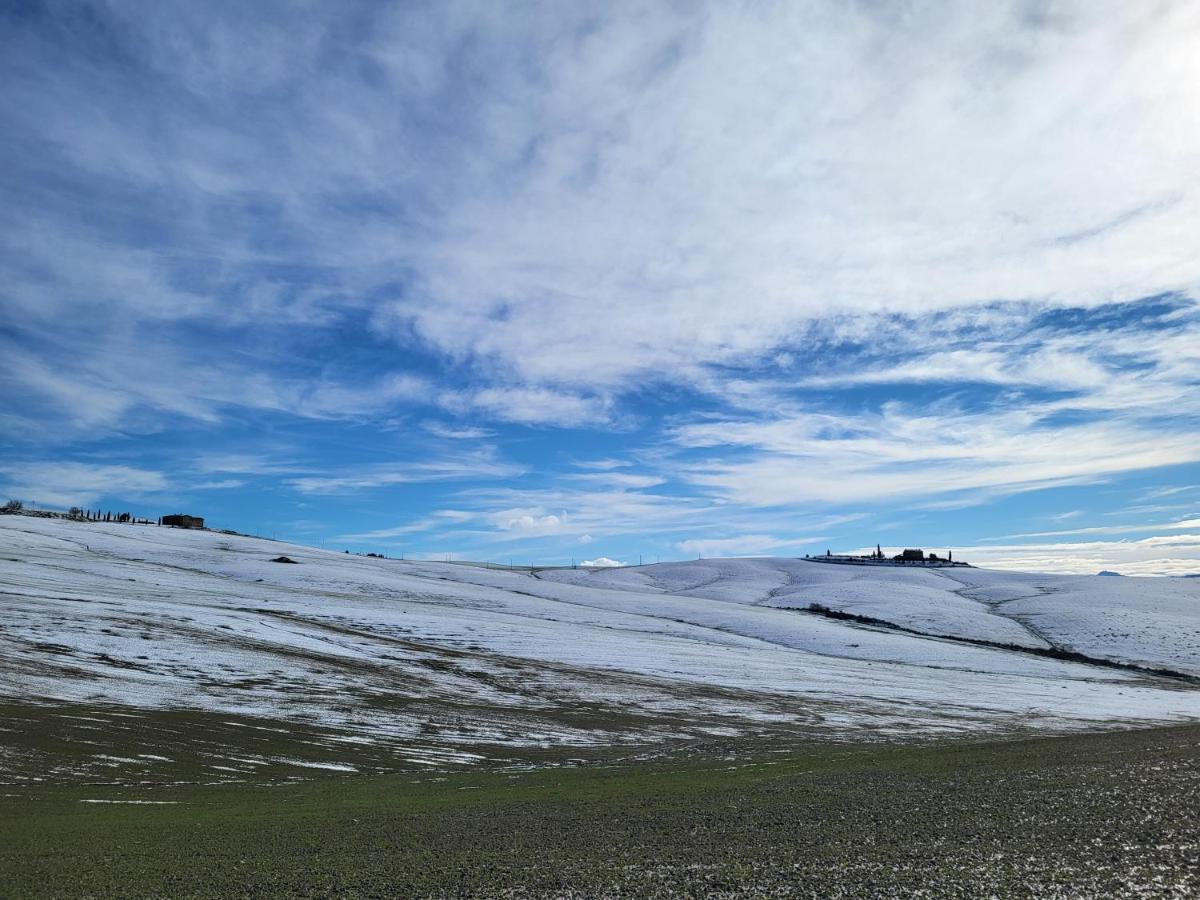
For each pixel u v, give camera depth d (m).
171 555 135.25
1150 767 23.33
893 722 49.06
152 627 57.31
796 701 55.66
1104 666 88.50
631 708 49.31
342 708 41.19
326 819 17.92
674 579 186.12
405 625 79.00
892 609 126.81
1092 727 49.06
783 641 96.81
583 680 58.09
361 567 146.75
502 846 14.73
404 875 12.58
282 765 28.62
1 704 31.55
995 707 57.28
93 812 18.78
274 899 11.36
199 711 36.28
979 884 11.55
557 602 122.44
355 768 29.50
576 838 15.44
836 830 15.68
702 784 23.98
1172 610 119.38
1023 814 16.70
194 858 13.77
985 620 116.44
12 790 20.94
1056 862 12.72
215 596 84.94
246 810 19.53
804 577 183.62
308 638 63.22
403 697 46.12
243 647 54.78
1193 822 15.43
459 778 27.55
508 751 35.34
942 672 79.00
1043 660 90.38
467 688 51.44
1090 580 166.12
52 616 56.22
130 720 32.19
